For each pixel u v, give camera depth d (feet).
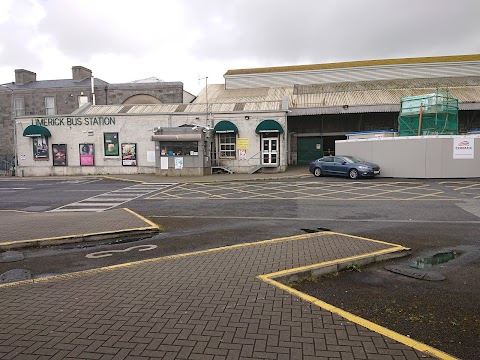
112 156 93.40
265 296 14.39
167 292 14.99
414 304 14.33
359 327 11.84
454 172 67.41
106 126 93.15
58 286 16.21
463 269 18.74
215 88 131.95
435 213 35.24
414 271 18.43
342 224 30.99
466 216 33.53
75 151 94.38
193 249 23.18
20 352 10.44
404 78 120.78
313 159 103.81
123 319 12.50
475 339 11.47
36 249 23.86
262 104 97.25
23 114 122.72
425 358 10.07
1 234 26.63
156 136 82.69
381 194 49.49
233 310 13.10
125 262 20.53
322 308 13.28
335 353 10.27
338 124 102.12
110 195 54.65
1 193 59.82
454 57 122.93
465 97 93.09
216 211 38.52
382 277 17.65
